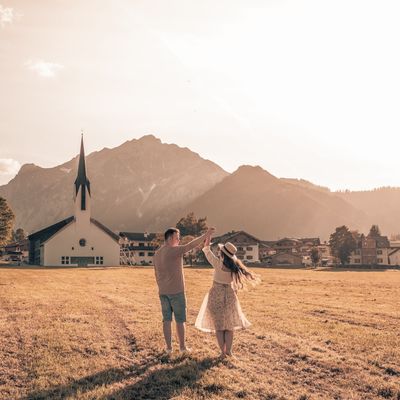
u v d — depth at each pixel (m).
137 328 12.63
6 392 7.43
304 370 8.65
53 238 107.62
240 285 9.70
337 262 148.50
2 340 11.20
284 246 171.38
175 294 9.85
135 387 7.63
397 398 7.18
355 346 10.48
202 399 7.05
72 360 9.31
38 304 18.52
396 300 21.88
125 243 130.00
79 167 111.50
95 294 23.53
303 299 21.80
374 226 191.12
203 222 139.62
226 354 9.57
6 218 105.69
